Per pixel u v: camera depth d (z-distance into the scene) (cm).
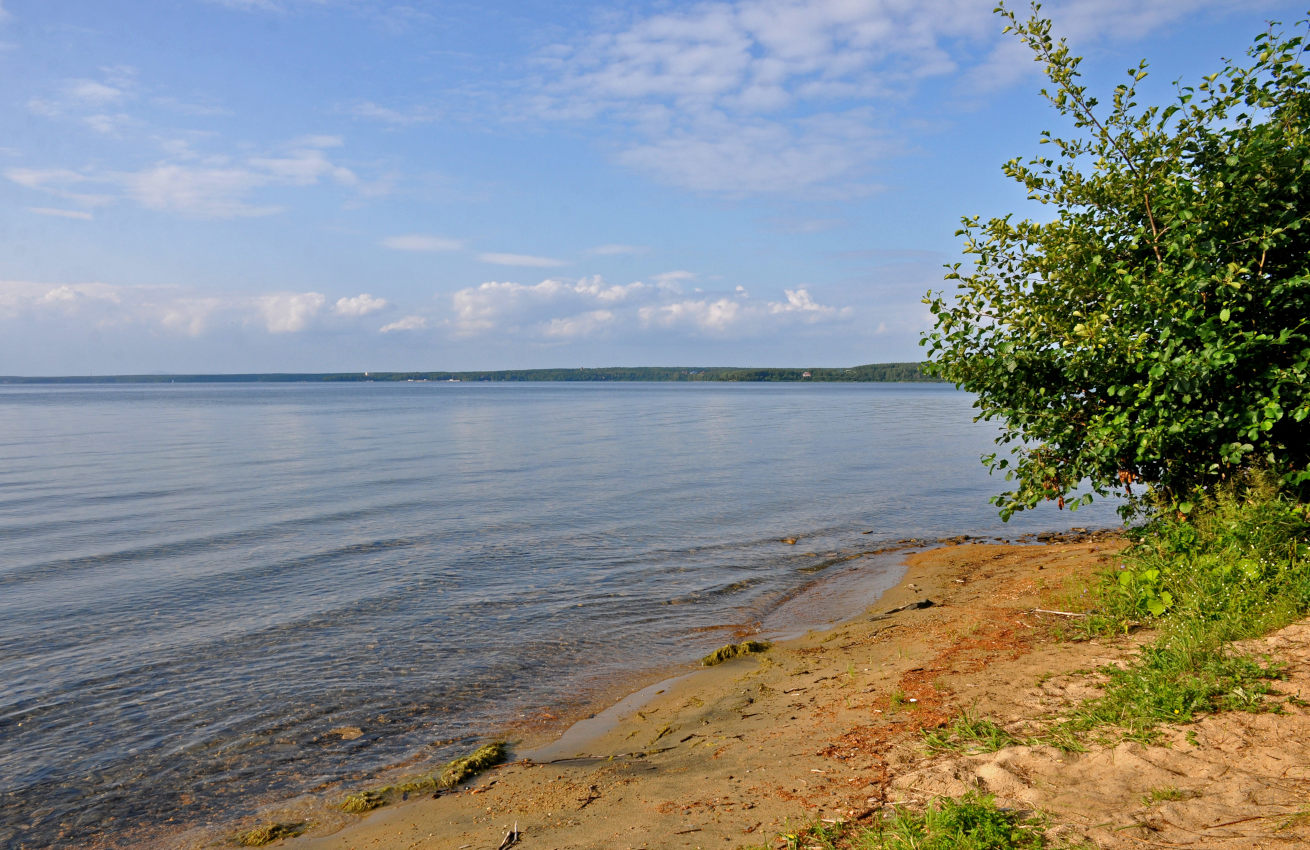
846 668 798
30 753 707
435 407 9788
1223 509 747
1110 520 1892
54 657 959
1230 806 379
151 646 998
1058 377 834
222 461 3431
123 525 1886
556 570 1402
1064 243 839
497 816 538
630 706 786
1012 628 824
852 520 1912
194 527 1855
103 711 796
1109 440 766
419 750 699
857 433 4978
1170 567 745
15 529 1841
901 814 432
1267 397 705
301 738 729
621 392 19425
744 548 1588
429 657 948
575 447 4062
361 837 539
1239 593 643
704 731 668
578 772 609
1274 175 715
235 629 1067
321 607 1171
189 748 712
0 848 564
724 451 3775
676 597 1218
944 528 1808
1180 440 747
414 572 1391
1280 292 700
